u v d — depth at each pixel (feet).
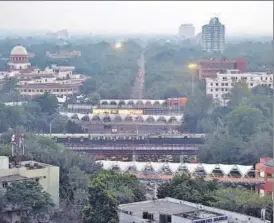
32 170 629.92
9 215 583.58
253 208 596.29
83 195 630.74
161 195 646.33
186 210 566.36
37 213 585.22
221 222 538.06
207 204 606.14
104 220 552.41
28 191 587.27
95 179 639.76
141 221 547.08
